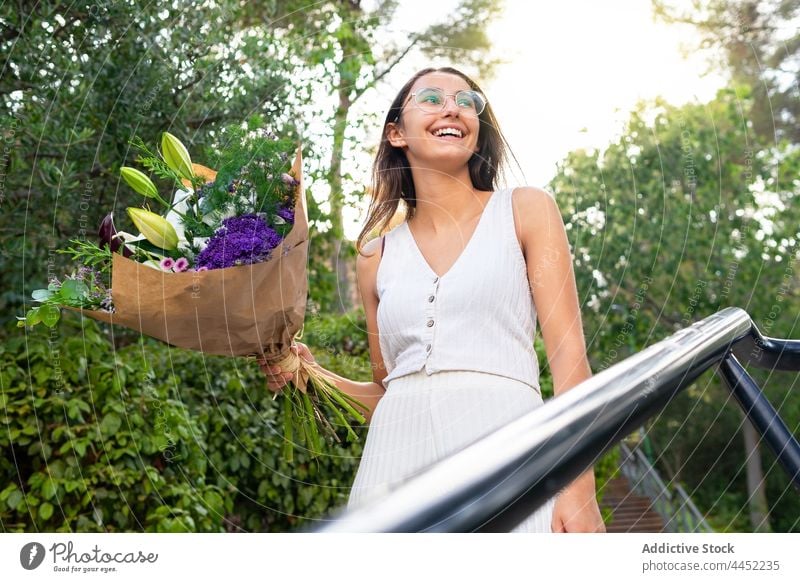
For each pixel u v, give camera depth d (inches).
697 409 302.7
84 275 59.9
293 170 61.7
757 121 289.1
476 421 54.3
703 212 286.5
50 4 116.0
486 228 59.6
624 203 268.4
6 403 99.4
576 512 48.9
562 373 56.7
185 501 108.7
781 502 294.5
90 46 116.5
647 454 293.1
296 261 59.9
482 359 55.8
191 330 59.4
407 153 65.1
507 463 15.1
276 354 64.9
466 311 57.1
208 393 125.3
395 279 61.3
